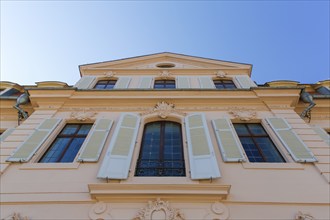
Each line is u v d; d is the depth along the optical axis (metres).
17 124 8.97
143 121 7.49
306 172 5.46
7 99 9.62
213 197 4.72
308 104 8.73
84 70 11.66
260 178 5.30
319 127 8.08
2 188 5.09
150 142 6.81
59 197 4.88
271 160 6.10
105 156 5.75
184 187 4.79
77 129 7.41
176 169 5.70
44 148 6.39
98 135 6.70
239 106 8.26
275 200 4.79
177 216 4.44
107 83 10.72
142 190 4.77
